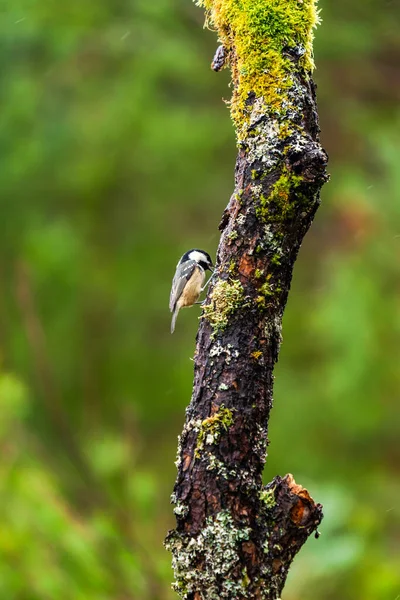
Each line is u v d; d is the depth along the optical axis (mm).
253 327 4203
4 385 11008
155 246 16375
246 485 4031
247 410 4117
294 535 4043
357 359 12805
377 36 12594
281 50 4414
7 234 14875
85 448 11594
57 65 14008
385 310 12859
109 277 16359
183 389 17156
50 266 15469
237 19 4496
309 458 14500
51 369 13828
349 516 9961
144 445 16188
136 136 14164
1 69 13430
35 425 11281
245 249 4242
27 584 8883
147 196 15633
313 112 4414
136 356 17109
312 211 4273
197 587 3975
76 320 16281
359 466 14273
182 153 14562
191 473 4074
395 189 12633
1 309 15133
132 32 13469
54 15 13055
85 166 14445
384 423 13523
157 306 16547
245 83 4434
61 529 9562
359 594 9328
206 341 4227
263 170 4234
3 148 13836
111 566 9383
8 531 9375
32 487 9906
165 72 13781
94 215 15742
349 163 14094
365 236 12898
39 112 13875
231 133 14492
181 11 13789
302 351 16109
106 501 10195
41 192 14648
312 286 15562
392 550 11117
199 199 15742
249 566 3963
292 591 8352
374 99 13719
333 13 12461
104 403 16781
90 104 14094
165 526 11273
